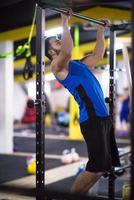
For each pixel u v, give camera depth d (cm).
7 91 784
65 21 288
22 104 1460
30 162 565
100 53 336
